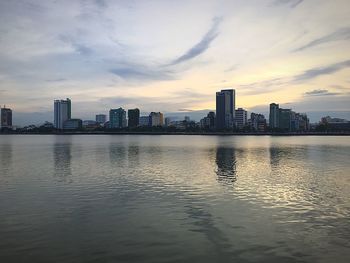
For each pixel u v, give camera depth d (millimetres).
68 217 29625
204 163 74438
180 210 31906
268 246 22844
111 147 140375
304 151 116875
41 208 32688
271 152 111188
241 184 45906
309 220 28625
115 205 33875
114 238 24359
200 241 23750
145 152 109625
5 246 22906
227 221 28344
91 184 46156
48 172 58812
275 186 44406
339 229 26250
